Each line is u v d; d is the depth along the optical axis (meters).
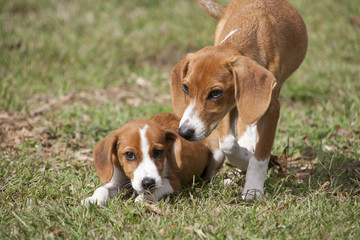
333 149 11.60
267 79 8.23
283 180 9.54
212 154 10.49
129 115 14.14
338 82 16.44
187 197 9.24
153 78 18.17
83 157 11.32
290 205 8.68
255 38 9.20
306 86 16.41
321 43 20.17
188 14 24.50
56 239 7.44
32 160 10.87
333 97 15.55
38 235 7.50
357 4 24.39
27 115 14.19
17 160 10.83
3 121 13.57
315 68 17.66
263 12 9.75
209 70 8.37
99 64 19.22
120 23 23.20
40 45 20.31
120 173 9.40
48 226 7.79
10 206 8.59
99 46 20.70
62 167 10.52
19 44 20.36
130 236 7.37
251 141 10.63
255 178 9.20
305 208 8.45
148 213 8.50
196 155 10.01
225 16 10.78
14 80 17.05
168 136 9.27
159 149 8.88
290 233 7.48
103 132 12.88
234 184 9.76
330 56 18.95
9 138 12.44
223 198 8.95
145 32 22.33
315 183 9.70
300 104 15.62
